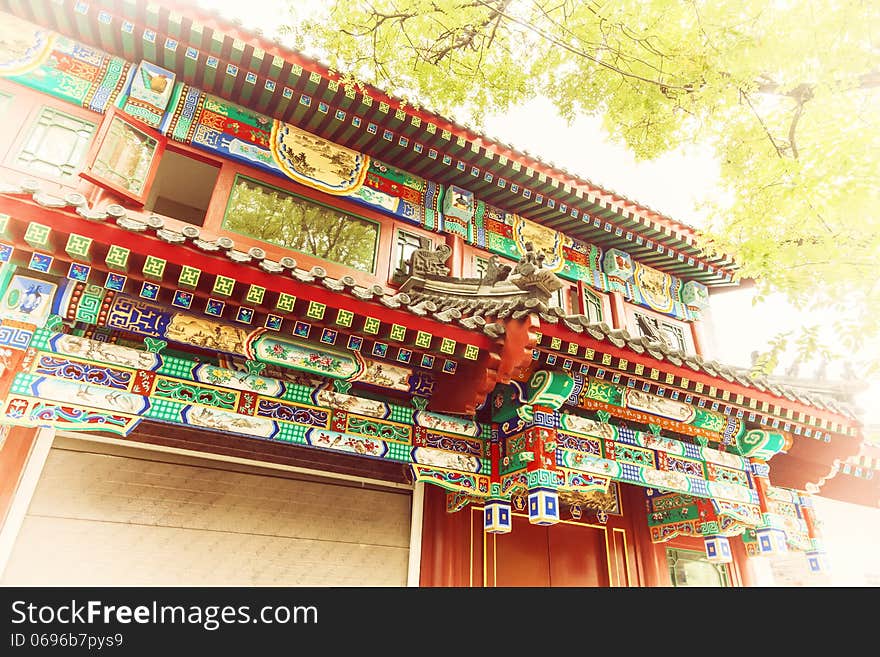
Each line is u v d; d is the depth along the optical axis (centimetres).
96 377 539
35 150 698
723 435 852
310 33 650
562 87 755
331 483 746
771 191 637
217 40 779
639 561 943
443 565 774
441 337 589
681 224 1162
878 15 532
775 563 1438
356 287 550
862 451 879
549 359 636
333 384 665
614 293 1170
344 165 941
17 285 516
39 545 563
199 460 676
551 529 897
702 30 597
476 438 724
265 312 550
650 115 716
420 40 682
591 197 1052
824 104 626
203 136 830
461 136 934
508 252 1060
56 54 752
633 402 759
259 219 848
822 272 656
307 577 684
